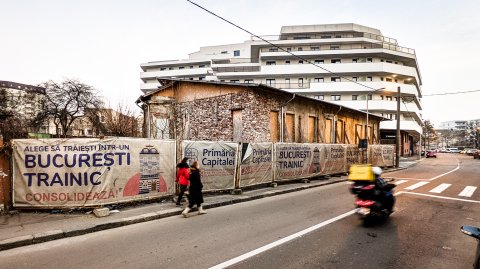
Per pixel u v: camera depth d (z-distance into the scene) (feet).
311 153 51.47
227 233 21.24
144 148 29.76
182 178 29.50
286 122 65.72
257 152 41.04
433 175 65.46
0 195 24.99
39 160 25.95
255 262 15.97
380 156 80.38
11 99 109.40
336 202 33.24
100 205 26.68
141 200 29.35
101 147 26.96
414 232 21.71
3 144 25.39
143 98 78.74
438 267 15.55
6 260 16.42
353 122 95.86
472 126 378.94
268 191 38.65
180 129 67.97
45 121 110.32
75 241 19.63
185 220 25.13
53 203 26.00
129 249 18.02
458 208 30.25
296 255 17.02
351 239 19.97
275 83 170.30
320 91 161.27
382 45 167.43
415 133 183.52
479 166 96.48
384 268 15.33
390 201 25.41
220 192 36.81
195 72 207.82
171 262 15.97
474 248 18.44
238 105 57.52
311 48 176.04
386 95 162.50
